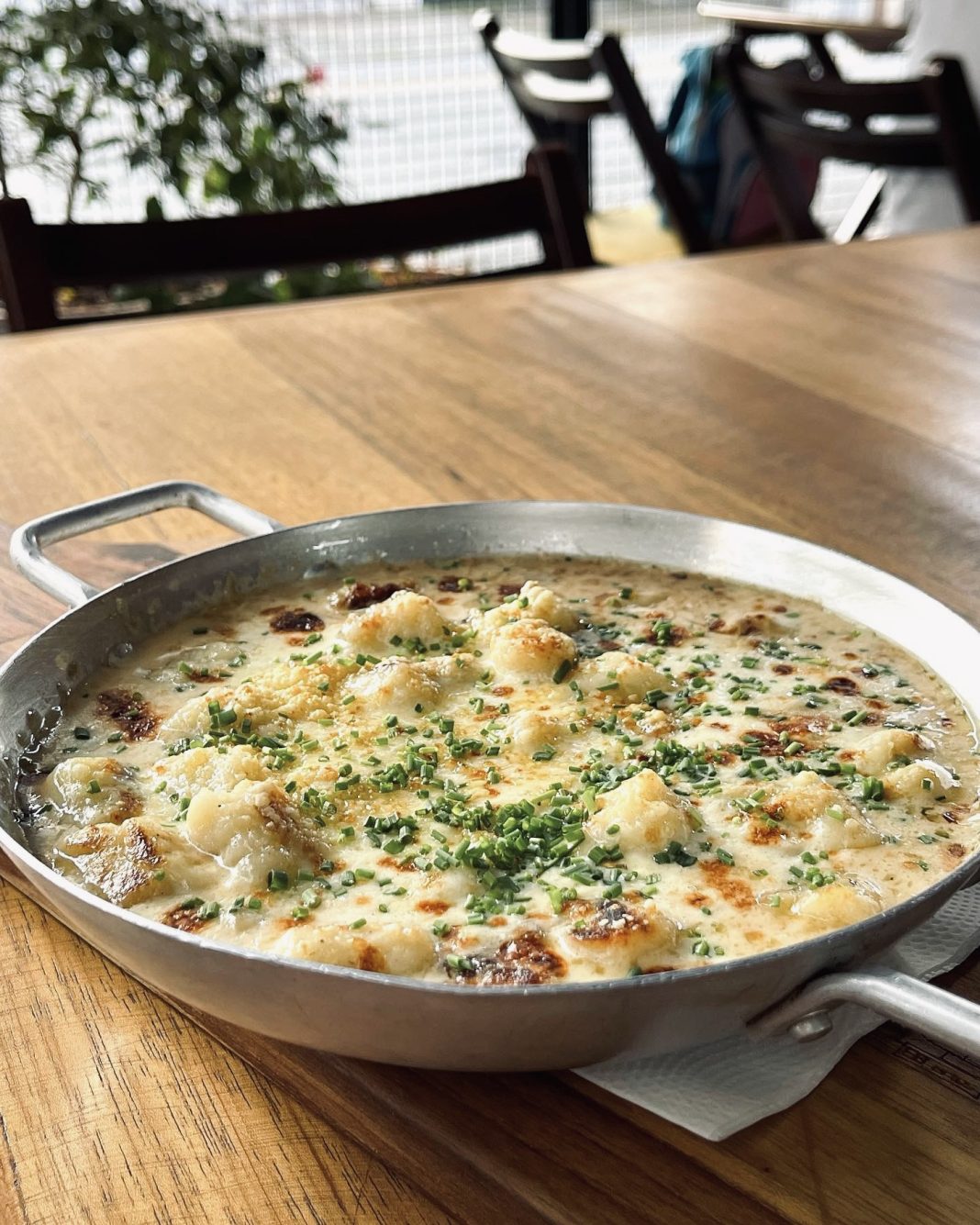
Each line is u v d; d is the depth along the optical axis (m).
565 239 0.81
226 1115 0.26
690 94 1.54
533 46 0.96
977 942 0.29
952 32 1.11
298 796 0.31
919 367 0.65
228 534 0.50
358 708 0.35
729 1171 0.24
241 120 1.26
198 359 0.67
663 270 0.80
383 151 1.65
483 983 0.25
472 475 0.54
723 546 0.42
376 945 0.26
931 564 0.47
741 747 0.34
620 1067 0.26
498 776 0.32
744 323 0.71
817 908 0.27
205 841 0.29
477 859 0.29
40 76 1.27
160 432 0.58
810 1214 0.23
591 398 0.62
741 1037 0.26
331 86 1.59
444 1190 0.24
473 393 0.63
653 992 0.21
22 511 0.51
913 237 0.85
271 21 1.47
